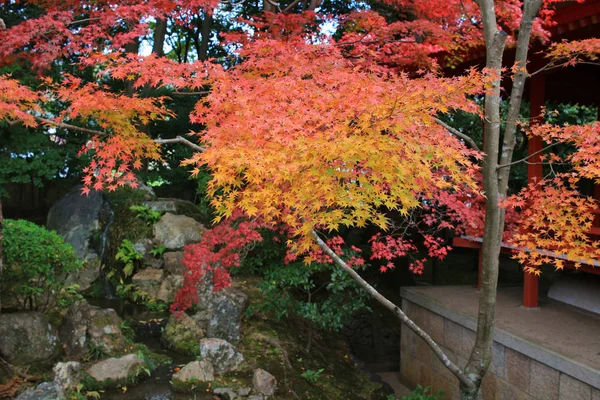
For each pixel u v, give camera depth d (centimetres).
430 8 670
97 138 427
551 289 743
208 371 576
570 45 470
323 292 934
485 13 463
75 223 976
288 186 338
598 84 852
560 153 1184
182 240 931
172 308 677
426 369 738
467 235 759
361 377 751
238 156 316
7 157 1015
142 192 1048
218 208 352
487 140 455
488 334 454
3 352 525
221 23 1447
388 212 1073
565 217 461
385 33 652
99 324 623
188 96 1295
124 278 880
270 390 573
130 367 551
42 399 445
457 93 339
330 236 1062
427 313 746
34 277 578
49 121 405
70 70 1176
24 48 936
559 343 528
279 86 370
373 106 310
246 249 786
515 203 455
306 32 687
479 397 450
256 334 714
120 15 606
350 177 317
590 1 484
